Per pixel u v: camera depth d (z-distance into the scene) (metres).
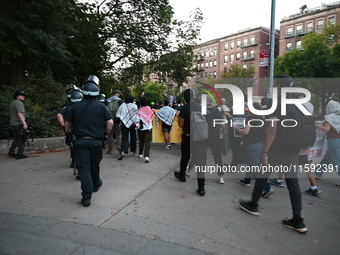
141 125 6.13
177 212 3.41
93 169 3.79
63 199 3.64
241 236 2.86
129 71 16.52
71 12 11.44
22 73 10.59
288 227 3.10
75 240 2.55
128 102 6.26
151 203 3.66
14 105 5.88
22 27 8.64
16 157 6.00
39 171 5.00
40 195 3.75
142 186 4.39
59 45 9.84
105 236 2.67
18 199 3.57
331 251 2.61
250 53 55.38
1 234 2.62
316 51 24.83
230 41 59.09
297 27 45.22
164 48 15.48
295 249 2.63
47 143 7.07
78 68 13.99
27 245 2.44
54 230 2.74
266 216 3.41
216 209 3.57
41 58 10.07
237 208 3.63
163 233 2.81
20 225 2.82
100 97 6.67
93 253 2.35
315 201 4.00
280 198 4.12
